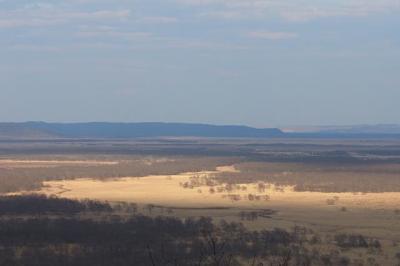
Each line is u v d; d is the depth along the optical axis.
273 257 57.47
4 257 56.41
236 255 57.50
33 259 56.00
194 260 50.75
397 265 56.72
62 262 55.28
